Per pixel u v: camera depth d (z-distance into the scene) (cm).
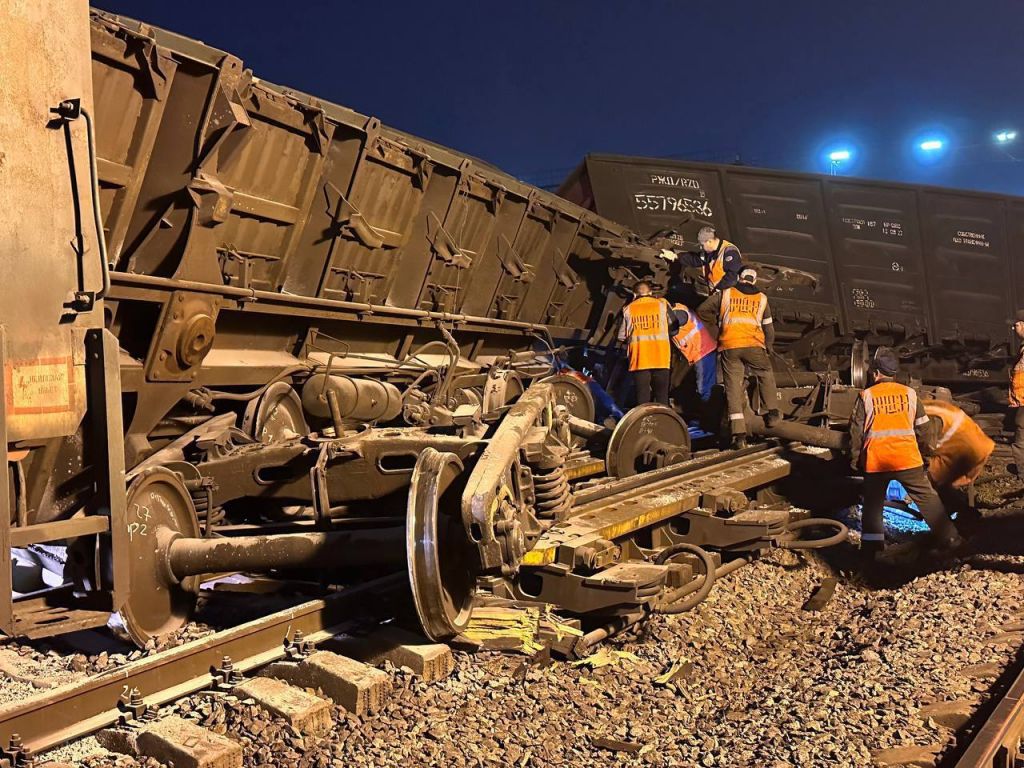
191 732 350
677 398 1092
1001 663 492
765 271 1186
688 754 400
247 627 429
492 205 938
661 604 580
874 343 1369
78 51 398
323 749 366
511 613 507
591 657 503
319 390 723
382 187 777
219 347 671
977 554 781
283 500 626
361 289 793
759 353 946
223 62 564
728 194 1289
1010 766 379
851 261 1347
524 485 514
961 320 1411
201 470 561
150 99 537
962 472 932
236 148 594
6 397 364
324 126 686
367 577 562
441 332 924
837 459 984
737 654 578
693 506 725
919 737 403
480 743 391
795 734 406
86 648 466
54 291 386
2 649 446
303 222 701
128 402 573
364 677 407
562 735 414
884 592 681
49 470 402
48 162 384
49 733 346
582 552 532
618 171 1259
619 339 1028
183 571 491
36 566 568
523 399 604
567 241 1098
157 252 573
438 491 457
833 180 1339
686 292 1155
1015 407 1037
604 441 834
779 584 732
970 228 1422
